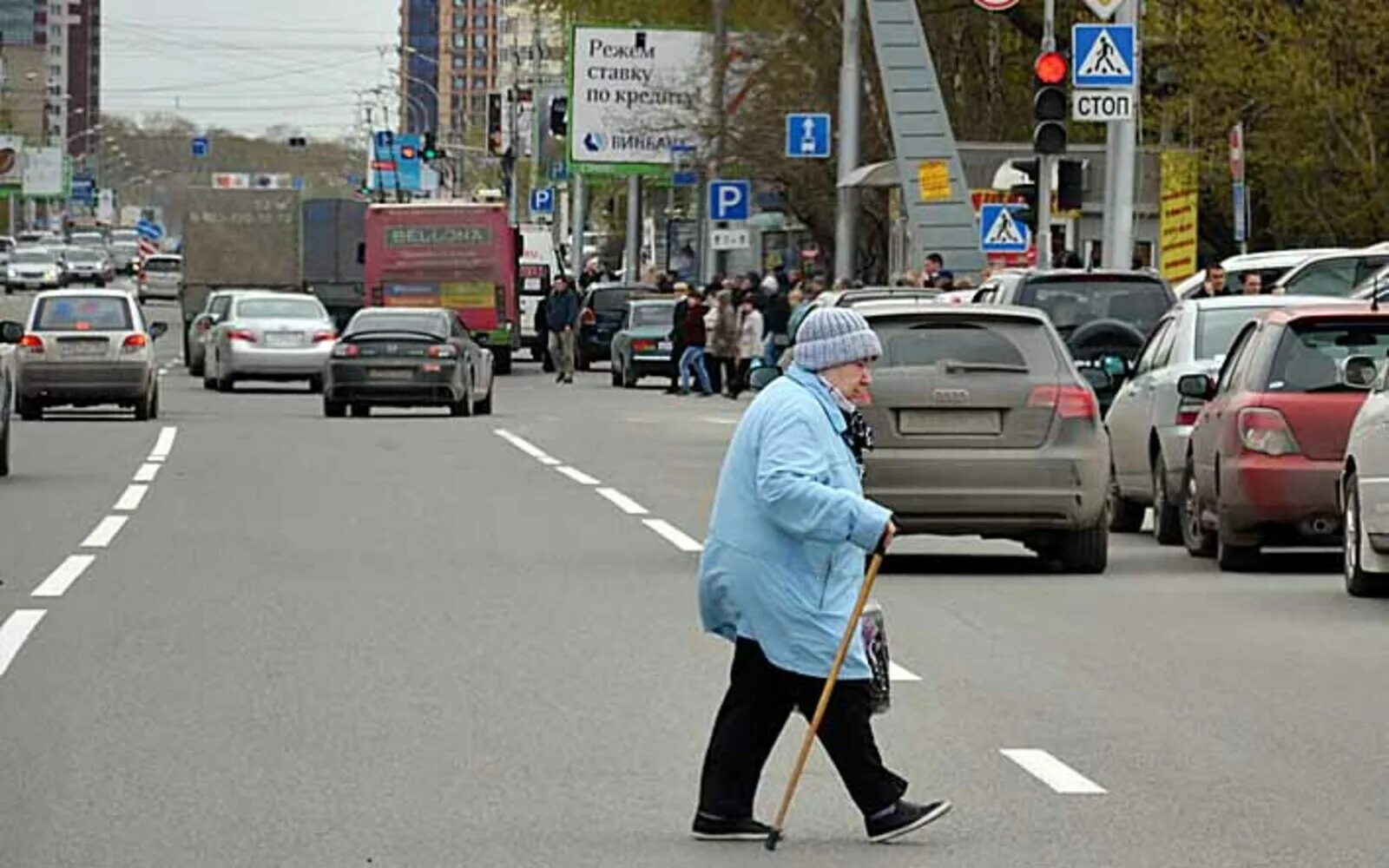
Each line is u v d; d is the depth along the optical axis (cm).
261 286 15250
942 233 10988
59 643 3431
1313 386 4331
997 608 3906
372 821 2291
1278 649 3444
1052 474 4225
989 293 6519
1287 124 10325
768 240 18675
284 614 3756
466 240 14012
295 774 2512
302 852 2162
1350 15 10088
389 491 6066
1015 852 2172
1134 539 5197
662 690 3052
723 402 11350
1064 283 6250
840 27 14262
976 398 4219
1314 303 4969
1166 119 10481
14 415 9331
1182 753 2661
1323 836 2247
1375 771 2567
